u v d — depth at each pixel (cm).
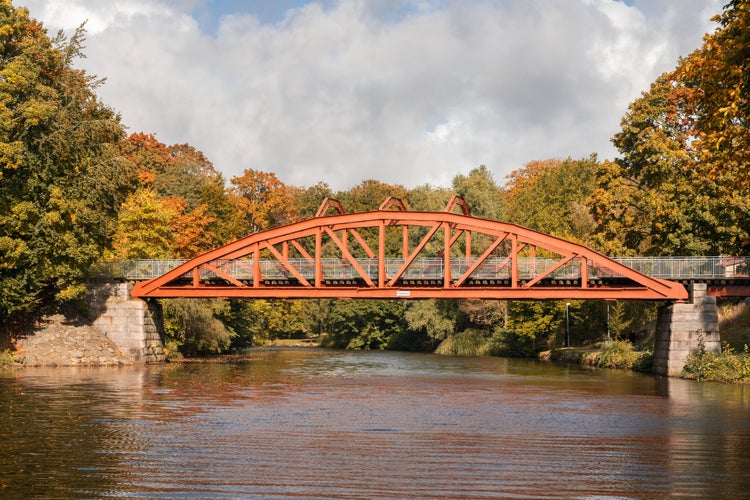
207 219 8206
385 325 11094
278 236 6078
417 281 6375
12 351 5709
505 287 5647
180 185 9200
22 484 2012
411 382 4938
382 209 5950
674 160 6412
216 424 3000
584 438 2731
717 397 4012
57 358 5731
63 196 5528
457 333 9331
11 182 5375
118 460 2300
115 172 5844
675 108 6675
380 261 5919
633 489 1998
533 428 2955
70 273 5588
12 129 5331
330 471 2173
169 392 4094
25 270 5478
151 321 6347
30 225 5406
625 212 6862
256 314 9206
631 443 2631
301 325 12425
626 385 4694
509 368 6341
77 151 5703
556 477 2117
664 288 5409
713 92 2753
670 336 5425
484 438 2720
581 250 5566
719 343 5331
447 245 5825
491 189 9481
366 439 2686
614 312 6988
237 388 4394
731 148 2806
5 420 3031
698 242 6056
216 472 2155
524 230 5672
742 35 2542
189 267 6131
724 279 5481
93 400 3675
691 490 1992
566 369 6188
